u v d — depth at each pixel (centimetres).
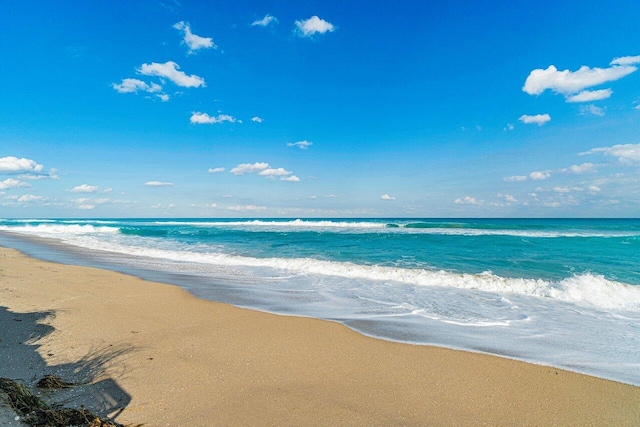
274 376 434
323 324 660
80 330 572
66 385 383
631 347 566
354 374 448
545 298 901
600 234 2592
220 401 368
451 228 3544
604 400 394
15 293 800
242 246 2061
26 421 296
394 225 3881
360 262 1427
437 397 394
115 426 308
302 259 1497
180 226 4712
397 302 855
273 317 702
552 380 443
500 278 1084
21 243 2306
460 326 673
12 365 423
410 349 542
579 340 600
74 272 1159
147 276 1168
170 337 563
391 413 358
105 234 3192
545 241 2012
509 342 587
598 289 957
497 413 364
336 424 333
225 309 758
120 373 425
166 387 393
